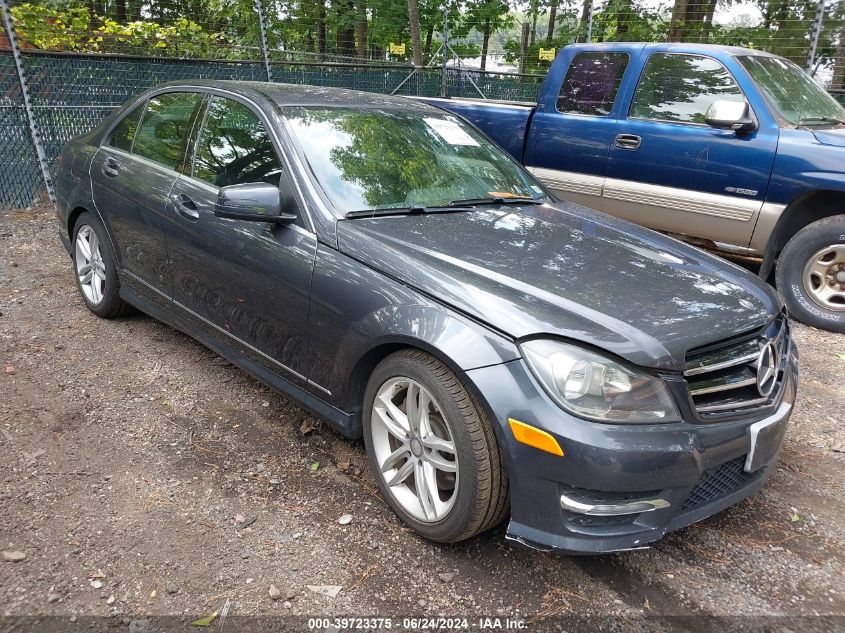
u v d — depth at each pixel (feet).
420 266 8.79
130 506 9.03
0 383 11.99
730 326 8.29
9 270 18.11
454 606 7.73
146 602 7.45
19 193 24.12
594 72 20.70
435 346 8.01
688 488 7.65
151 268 13.00
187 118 12.83
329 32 46.98
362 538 8.75
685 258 10.37
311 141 10.83
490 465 7.78
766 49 31.78
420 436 8.52
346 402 9.52
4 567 7.79
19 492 9.12
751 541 9.25
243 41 33.60
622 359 7.42
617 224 11.93
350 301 9.10
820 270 17.22
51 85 23.63
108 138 14.74
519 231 10.43
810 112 18.74
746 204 17.75
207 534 8.61
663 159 19.02
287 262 9.96
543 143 21.42
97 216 14.21
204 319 11.98
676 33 37.27
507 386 7.56
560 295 8.27
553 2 43.91
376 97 13.24
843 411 13.24
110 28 28.12
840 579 8.56
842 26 29.17
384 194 10.66
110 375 12.66
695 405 7.75
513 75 37.93
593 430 7.24
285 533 8.74
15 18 24.14
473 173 12.22
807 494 10.43
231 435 10.96
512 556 8.62
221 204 9.64
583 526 7.58
